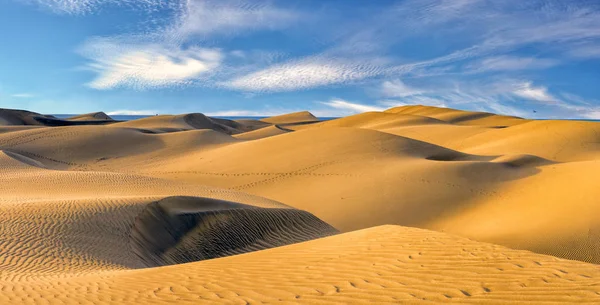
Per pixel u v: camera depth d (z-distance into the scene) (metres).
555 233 18.98
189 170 41.41
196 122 124.06
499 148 58.59
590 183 23.75
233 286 6.56
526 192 26.22
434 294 5.13
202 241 16.45
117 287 7.48
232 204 19.80
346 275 6.19
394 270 6.06
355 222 25.48
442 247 6.77
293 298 5.68
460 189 28.34
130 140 56.78
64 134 56.94
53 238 12.77
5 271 9.61
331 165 36.44
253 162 40.38
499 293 4.91
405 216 25.61
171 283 7.27
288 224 19.91
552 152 54.41
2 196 20.86
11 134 56.84
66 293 7.38
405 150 40.06
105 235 13.88
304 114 188.25
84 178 27.02
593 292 4.67
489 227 21.77
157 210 16.69
